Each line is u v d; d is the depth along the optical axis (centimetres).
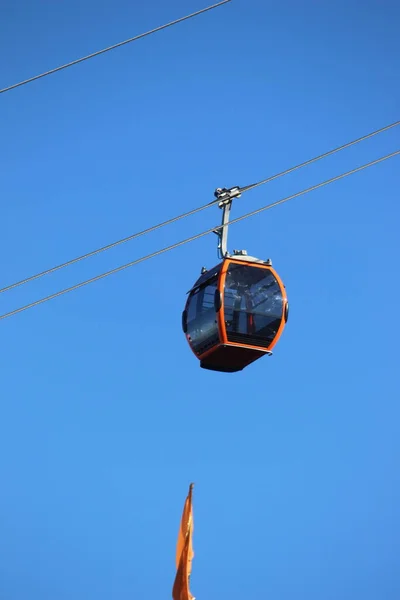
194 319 4828
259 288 4738
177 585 4131
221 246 4766
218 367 4875
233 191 4731
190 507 4216
